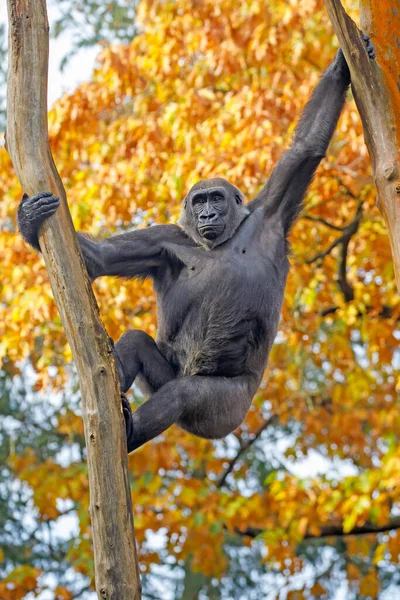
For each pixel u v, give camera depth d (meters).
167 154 16.88
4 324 17.08
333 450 20.50
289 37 16.77
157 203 16.83
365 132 9.45
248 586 26.31
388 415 19.33
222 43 16.64
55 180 8.38
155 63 16.92
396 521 18.78
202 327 10.27
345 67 10.57
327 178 16.62
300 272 17.50
